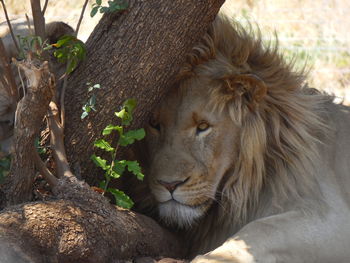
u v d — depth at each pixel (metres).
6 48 6.95
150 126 6.98
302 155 6.96
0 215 5.47
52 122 6.27
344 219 6.77
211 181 6.85
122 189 7.23
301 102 7.13
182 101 6.84
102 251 5.62
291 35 15.32
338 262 6.63
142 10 6.41
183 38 6.43
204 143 6.82
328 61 14.38
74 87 6.57
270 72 7.07
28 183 6.12
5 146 6.90
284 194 6.88
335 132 7.35
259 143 6.92
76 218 5.59
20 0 14.81
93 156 6.35
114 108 6.49
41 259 5.38
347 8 16.16
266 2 16.11
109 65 6.49
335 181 7.02
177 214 6.76
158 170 6.73
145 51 6.41
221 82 6.86
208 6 6.39
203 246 7.19
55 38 7.09
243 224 7.02
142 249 6.17
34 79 5.60
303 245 6.47
